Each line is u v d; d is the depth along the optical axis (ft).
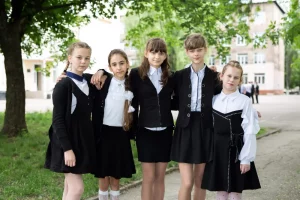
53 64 50.19
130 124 13.89
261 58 199.00
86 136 12.47
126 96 13.76
